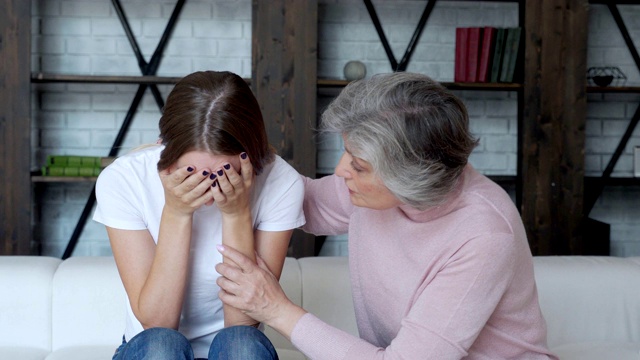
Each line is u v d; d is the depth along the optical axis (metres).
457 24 4.05
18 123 3.38
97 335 1.97
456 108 1.22
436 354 1.24
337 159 4.02
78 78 3.48
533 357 1.40
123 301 1.98
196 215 1.42
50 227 3.91
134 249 1.40
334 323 2.00
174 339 1.26
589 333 2.03
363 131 1.18
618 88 3.77
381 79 1.24
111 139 3.90
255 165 1.32
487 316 1.25
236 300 1.34
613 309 2.04
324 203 1.65
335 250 4.10
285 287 1.98
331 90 4.00
